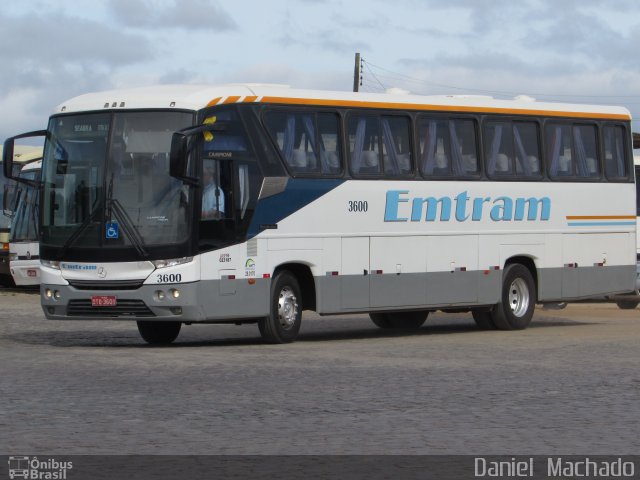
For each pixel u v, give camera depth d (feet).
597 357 69.77
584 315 117.50
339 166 82.28
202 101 75.25
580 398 51.83
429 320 112.88
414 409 48.55
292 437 42.01
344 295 82.33
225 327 104.37
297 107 80.28
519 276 94.22
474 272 90.43
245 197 76.79
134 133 75.41
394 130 85.87
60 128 77.92
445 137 88.99
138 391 53.62
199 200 74.33
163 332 82.74
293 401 50.67
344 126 82.69
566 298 96.84
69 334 92.02
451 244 88.89
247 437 42.01
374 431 43.32
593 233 98.53
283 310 79.51
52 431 43.06
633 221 101.30
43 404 49.52
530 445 40.55
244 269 76.59
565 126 96.89
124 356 69.51
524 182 93.66
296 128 80.07
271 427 44.09
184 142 72.18
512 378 58.95
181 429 43.57
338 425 44.60
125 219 74.64
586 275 98.12
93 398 51.34
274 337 79.05
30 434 42.45
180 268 73.82
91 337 89.10
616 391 54.13
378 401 50.75
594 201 98.43
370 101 84.53
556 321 107.96
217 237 75.20
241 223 76.43
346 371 61.82
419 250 86.79
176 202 73.92
